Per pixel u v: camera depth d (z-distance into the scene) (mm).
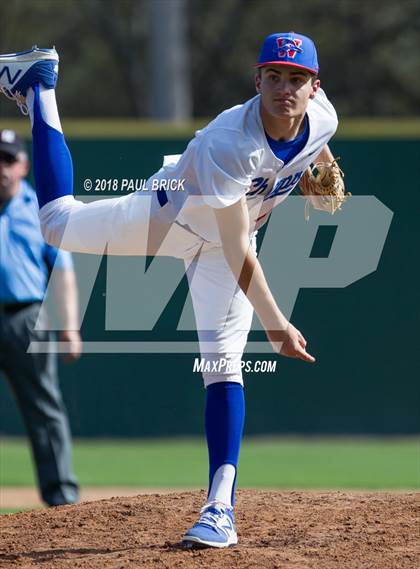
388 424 36906
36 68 15672
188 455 33844
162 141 36031
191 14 83125
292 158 14383
